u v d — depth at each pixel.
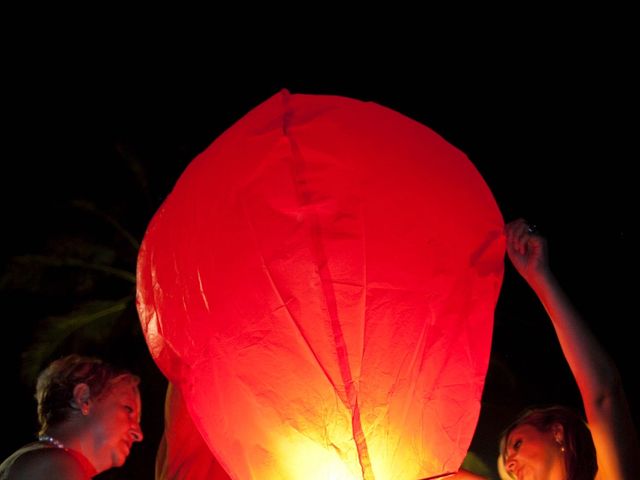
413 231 2.43
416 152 2.53
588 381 2.70
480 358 2.48
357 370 2.34
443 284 2.44
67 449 2.73
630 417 2.68
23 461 2.67
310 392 2.35
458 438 2.43
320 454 2.35
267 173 2.42
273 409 2.37
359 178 2.43
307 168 2.42
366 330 2.35
